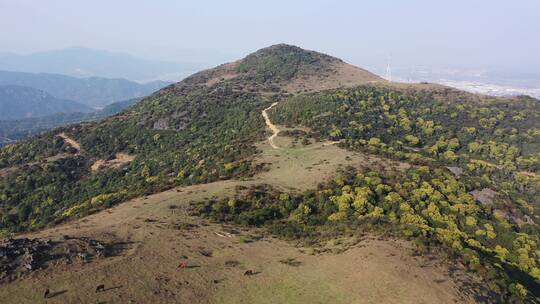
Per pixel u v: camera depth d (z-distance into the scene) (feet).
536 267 202.59
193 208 217.77
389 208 231.30
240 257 160.66
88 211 255.50
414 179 266.77
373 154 327.67
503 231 236.43
